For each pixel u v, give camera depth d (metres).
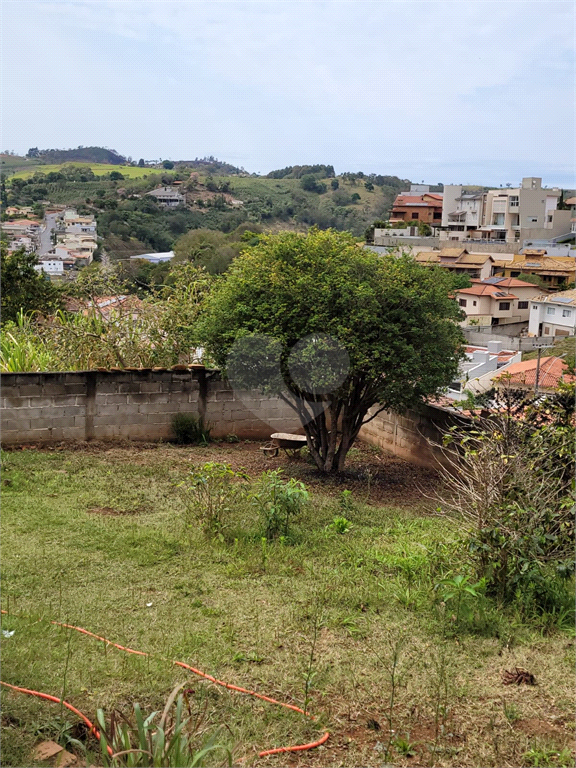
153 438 10.00
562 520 4.85
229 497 6.47
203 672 3.50
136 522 6.04
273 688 3.40
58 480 7.40
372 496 7.86
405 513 7.00
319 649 3.81
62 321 11.00
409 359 7.58
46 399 9.26
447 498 7.71
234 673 3.52
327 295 7.41
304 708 3.20
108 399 9.64
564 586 4.60
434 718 3.19
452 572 4.74
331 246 8.02
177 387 10.05
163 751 2.48
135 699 3.22
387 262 7.95
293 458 9.41
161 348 10.78
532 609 4.38
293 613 4.24
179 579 4.77
